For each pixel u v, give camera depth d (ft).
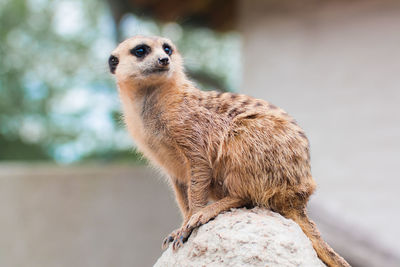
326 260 11.73
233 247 10.62
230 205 12.23
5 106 65.00
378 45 28.73
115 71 15.31
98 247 32.94
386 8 28.53
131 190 33.53
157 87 13.93
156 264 11.91
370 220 27.68
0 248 32.53
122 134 60.70
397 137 27.63
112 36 46.21
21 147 64.75
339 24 29.94
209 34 58.08
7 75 66.74
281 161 12.04
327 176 29.40
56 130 65.46
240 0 34.94
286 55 31.60
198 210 12.63
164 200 33.32
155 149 13.99
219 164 12.77
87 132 64.54
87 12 69.72
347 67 29.53
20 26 68.80
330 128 29.68
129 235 33.12
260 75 32.63
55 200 33.14
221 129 12.84
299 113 30.91
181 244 11.52
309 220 12.09
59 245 32.71
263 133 12.28
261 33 32.58
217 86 49.24
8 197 33.01
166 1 39.78
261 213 11.64
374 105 28.55
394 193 27.35
